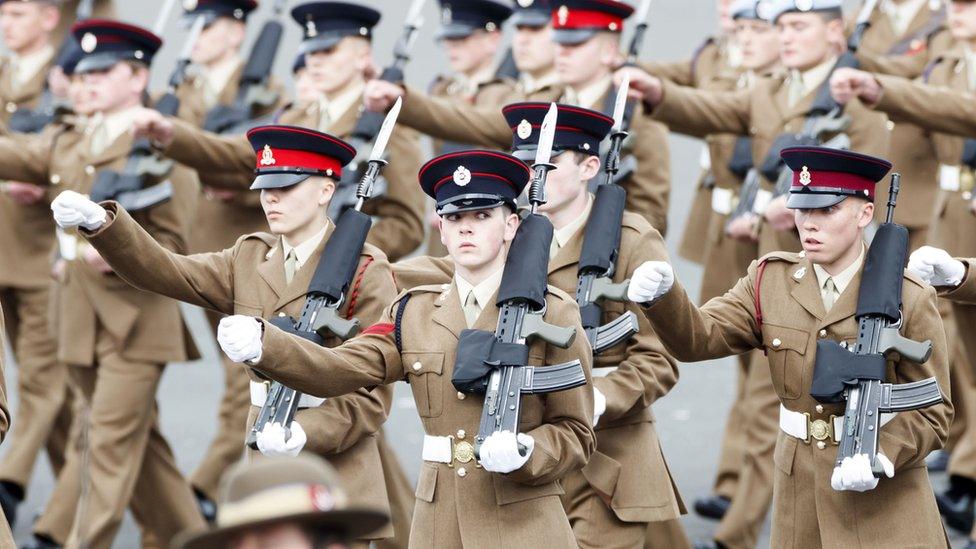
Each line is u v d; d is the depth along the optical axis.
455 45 50.94
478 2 50.38
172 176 40.62
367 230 29.89
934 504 28.20
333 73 42.47
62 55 50.75
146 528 40.09
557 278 31.19
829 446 28.16
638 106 39.69
